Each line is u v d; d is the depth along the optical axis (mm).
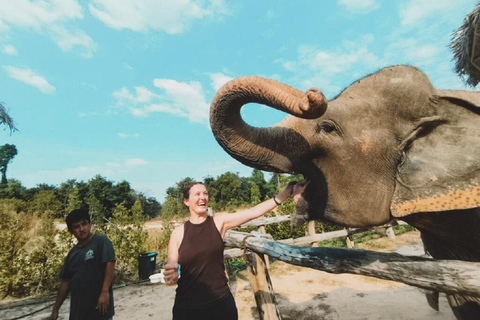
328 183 1662
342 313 4461
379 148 1489
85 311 2871
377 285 5527
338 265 2117
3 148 81500
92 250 3018
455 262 1419
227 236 3787
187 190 2455
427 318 4012
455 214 1517
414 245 8117
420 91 1458
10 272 6797
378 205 1501
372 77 1626
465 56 3836
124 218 9094
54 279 7117
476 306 1768
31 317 5352
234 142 1702
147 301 5852
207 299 2199
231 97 1496
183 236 2330
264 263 3459
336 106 1613
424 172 1351
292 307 4887
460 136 1335
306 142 1670
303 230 9383
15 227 7684
